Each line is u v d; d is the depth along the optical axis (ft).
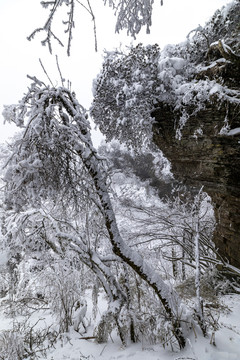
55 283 17.39
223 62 17.58
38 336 15.75
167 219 25.14
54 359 13.26
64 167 11.30
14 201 10.37
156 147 29.25
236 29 18.97
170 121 22.18
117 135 24.08
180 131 21.48
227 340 12.56
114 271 20.57
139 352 12.48
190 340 12.20
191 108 19.51
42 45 9.14
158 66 20.51
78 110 11.99
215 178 19.89
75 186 12.05
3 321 20.08
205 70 19.26
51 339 15.84
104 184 12.26
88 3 8.04
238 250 20.83
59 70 11.28
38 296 22.29
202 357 11.00
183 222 24.73
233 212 20.39
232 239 21.59
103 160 12.39
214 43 19.67
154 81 19.86
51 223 14.64
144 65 19.86
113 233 12.24
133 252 12.63
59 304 17.20
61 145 10.71
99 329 14.10
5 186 10.55
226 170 18.35
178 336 12.10
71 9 8.29
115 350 13.21
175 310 12.48
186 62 20.43
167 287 12.91
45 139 10.21
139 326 13.57
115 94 21.58
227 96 16.11
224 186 19.17
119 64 20.66
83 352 13.48
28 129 10.69
